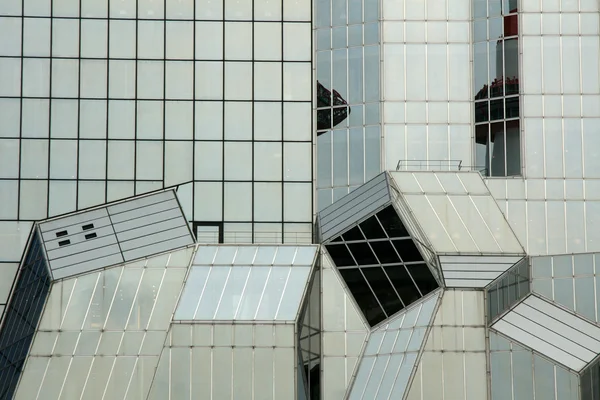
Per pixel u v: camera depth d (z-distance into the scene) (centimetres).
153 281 15212
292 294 14950
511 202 16775
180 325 14412
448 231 15250
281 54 18300
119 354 14525
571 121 16925
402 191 15800
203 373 14262
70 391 14338
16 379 14612
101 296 15038
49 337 14675
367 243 15350
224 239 17875
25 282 16775
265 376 14288
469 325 13875
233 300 14825
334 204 17312
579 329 14200
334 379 15050
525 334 13925
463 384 13688
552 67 17050
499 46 17275
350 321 15262
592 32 17075
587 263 14650
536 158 16875
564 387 13588
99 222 17025
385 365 14350
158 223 16800
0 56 18075
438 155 17375
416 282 14850
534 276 14788
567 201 16762
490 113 17238
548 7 17138
